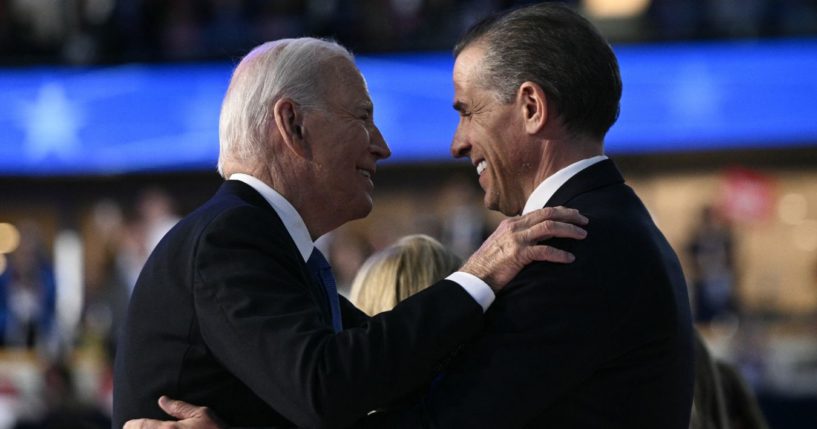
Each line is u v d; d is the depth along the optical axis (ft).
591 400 12.21
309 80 13.42
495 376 12.04
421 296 12.25
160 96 57.88
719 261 53.57
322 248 52.95
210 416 12.23
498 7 57.72
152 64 58.03
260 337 11.90
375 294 15.58
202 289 12.27
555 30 13.09
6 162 57.88
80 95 57.88
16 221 62.03
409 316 12.05
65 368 43.91
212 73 57.88
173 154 57.93
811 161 60.23
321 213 13.64
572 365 12.06
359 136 13.57
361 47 57.67
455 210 55.47
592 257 12.25
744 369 47.09
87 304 54.03
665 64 56.65
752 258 64.44
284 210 13.23
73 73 57.88
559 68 12.99
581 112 13.06
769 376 46.83
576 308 12.09
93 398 45.21
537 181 13.24
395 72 57.26
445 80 57.00
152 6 59.21
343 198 13.60
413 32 57.67
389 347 11.84
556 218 12.47
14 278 54.13
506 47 13.19
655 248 12.64
